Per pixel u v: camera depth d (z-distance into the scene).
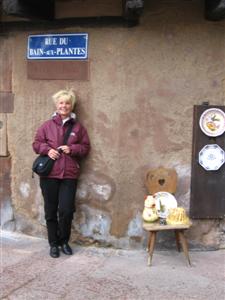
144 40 3.91
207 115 3.96
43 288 3.33
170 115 3.97
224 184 4.05
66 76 4.12
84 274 3.58
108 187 4.07
